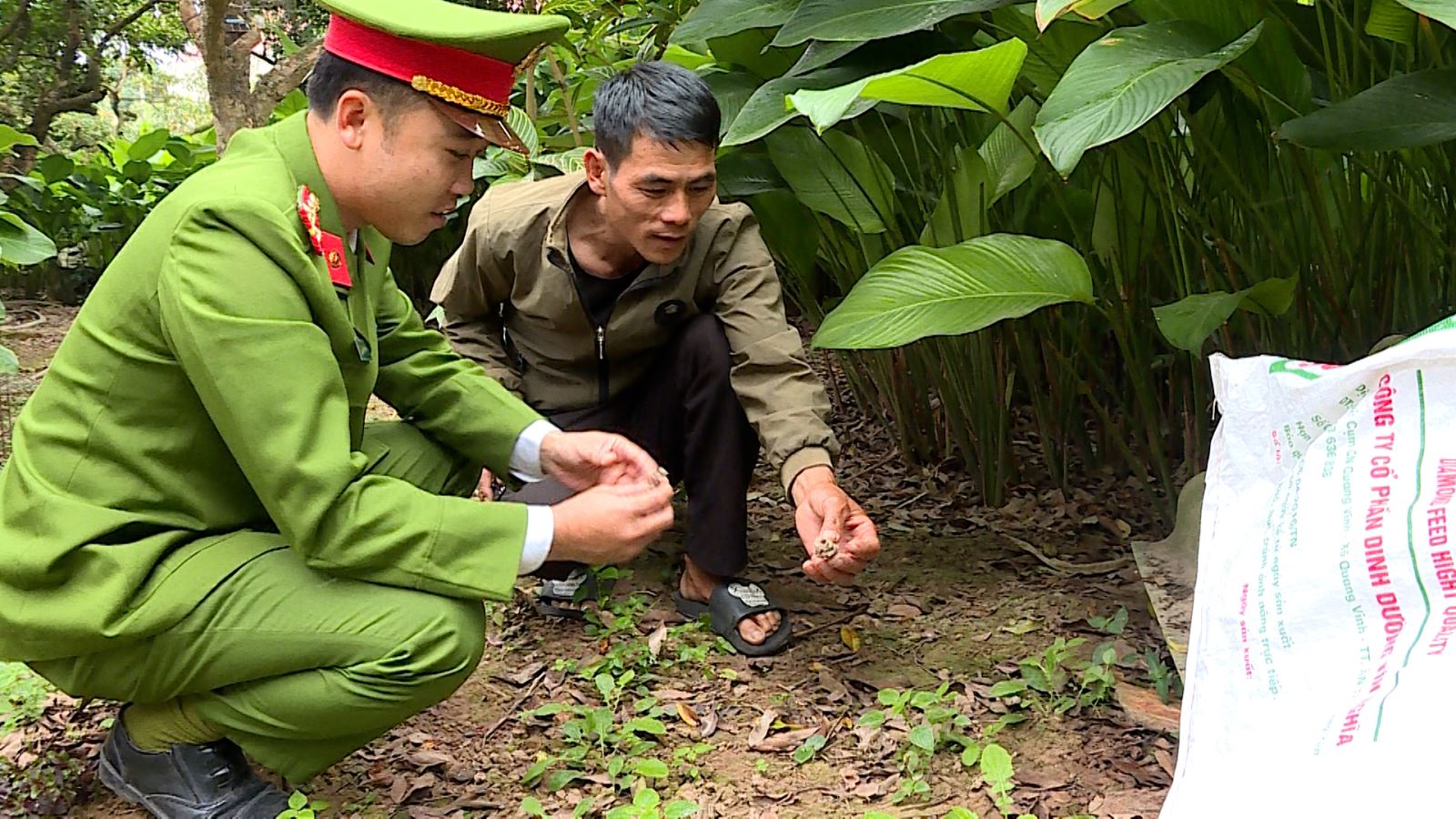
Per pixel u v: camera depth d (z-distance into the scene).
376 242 1.36
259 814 1.24
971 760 1.29
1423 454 0.75
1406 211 1.60
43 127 9.09
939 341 2.20
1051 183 1.84
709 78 2.07
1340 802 0.64
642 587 1.88
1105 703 1.46
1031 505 2.18
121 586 1.11
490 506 1.17
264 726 1.18
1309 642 0.75
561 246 1.66
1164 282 2.20
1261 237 1.84
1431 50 1.52
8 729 1.44
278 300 1.09
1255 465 0.89
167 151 6.17
